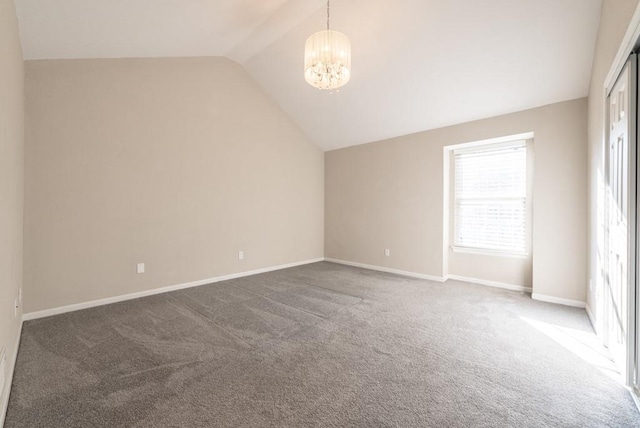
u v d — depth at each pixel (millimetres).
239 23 3352
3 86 1751
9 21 1946
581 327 2787
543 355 2264
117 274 3516
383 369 2062
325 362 2152
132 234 3627
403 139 4980
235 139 4668
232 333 2643
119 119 3512
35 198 2971
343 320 2961
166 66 3896
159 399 1726
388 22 3162
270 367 2082
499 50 3074
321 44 2619
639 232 1775
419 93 3961
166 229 3922
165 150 3902
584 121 3305
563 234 3449
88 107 3291
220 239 4500
